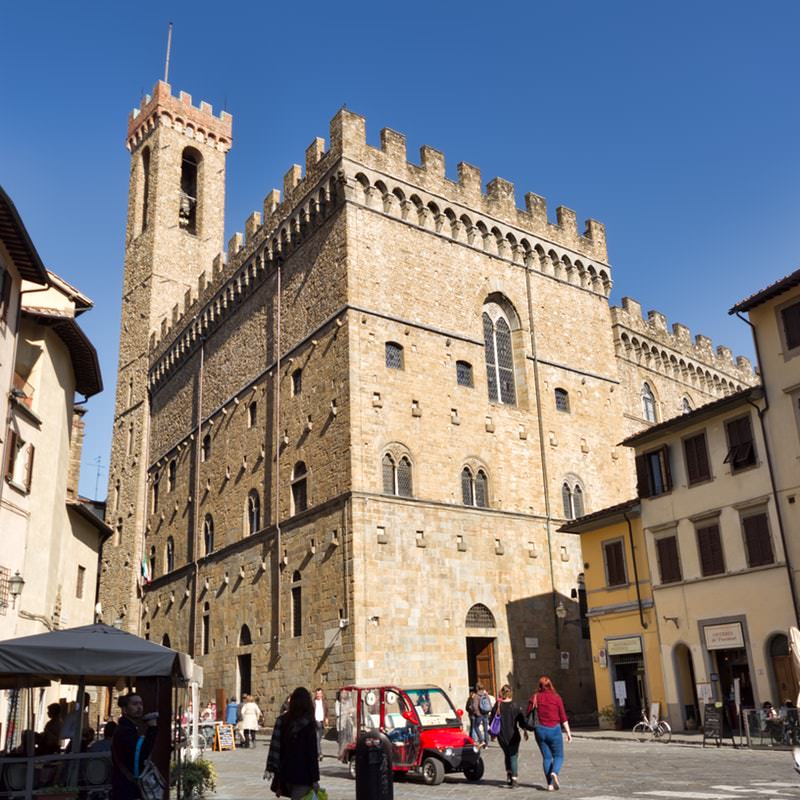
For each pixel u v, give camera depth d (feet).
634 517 132.05
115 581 229.66
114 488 244.01
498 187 173.27
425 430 145.69
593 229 190.29
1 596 86.48
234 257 187.93
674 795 56.80
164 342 229.45
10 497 90.89
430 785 72.84
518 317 168.96
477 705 111.14
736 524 114.62
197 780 68.23
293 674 138.72
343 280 145.38
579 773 75.56
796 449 108.68
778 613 107.14
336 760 100.22
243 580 162.91
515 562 148.97
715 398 227.40
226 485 178.40
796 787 58.80
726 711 113.29
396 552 134.00
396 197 155.74
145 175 270.67
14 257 88.12
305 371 153.17
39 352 102.37
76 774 56.59
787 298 112.47
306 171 160.86
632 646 128.98
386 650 127.75
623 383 195.00
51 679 71.00
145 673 51.98
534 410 164.35
